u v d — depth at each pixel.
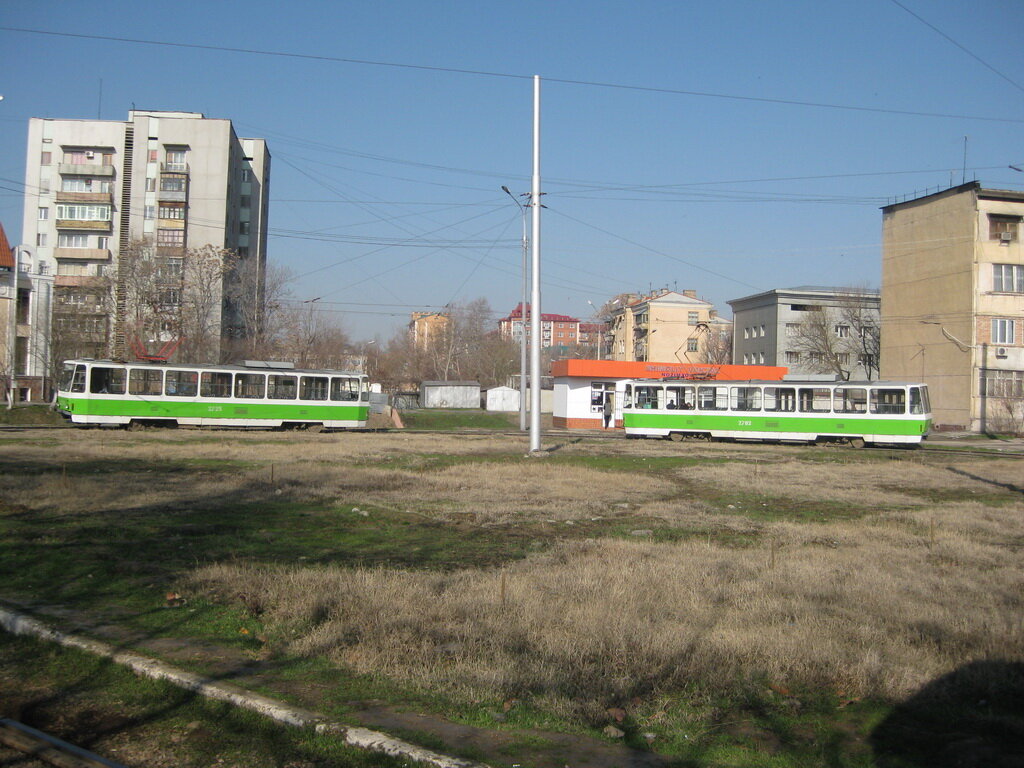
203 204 61.47
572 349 108.56
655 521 14.23
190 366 35.41
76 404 33.53
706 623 7.20
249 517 13.28
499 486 18.31
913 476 23.59
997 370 45.78
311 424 38.03
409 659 6.17
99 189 62.94
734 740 4.98
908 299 50.38
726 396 38.06
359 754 4.64
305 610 7.41
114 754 4.75
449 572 9.50
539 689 5.68
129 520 12.40
